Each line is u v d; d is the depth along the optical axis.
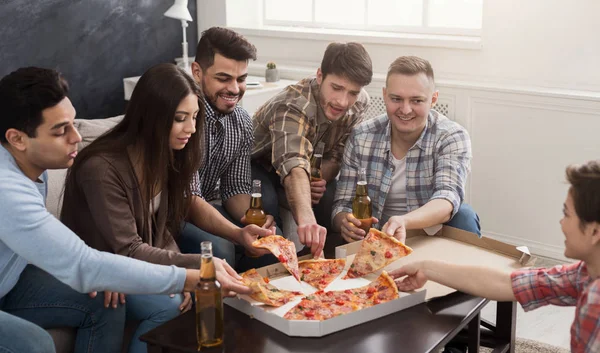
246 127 2.74
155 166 2.08
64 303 1.95
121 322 2.02
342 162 2.74
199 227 2.43
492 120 3.67
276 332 1.74
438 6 4.00
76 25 4.26
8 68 4.02
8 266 1.84
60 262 1.76
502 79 3.64
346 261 2.11
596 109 3.36
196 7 4.83
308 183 2.54
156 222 2.21
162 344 1.68
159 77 2.03
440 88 3.79
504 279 1.82
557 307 3.10
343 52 2.56
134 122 2.07
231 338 1.71
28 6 4.03
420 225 2.25
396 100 2.47
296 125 2.67
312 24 4.56
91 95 4.43
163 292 1.83
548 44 3.48
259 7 4.80
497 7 3.57
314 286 1.97
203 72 2.57
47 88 1.75
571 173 1.57
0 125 1.77
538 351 2.68
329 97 2.60
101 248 2.09
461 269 1.87
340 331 1.75
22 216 1.73
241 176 2.77
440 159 2.53
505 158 3.68
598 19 3.32
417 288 1.92
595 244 1.57
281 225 2.92
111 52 4.46
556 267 1.77
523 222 3.70
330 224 2.90
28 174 1.85
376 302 1.84
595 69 3.39
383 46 4.02
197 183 2.48
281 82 4.31
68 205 2.10
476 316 2.00
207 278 1.65
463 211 2.51
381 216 2.65
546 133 3.53
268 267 2.02
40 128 1.76
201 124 2.18
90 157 2.06
